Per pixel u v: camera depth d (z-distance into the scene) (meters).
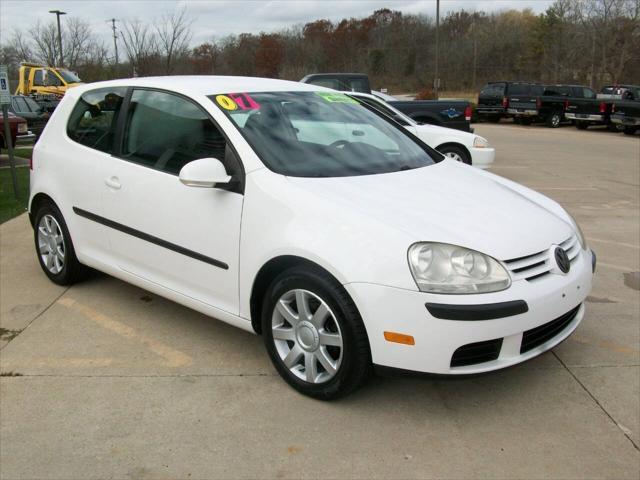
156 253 3.87
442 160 4.24
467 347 2.81
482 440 2.90
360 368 2.97
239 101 3.76
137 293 4.76
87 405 3.18
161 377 3.47
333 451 2.81
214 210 3.45
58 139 4.66
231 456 2.77
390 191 3.30
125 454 2.79
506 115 28.84
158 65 22.69
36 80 24.88
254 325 3.44
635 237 6.76
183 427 2.99
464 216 3.12
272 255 3.15
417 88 63.31
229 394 3.29
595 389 3.36
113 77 26.80
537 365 3.63
